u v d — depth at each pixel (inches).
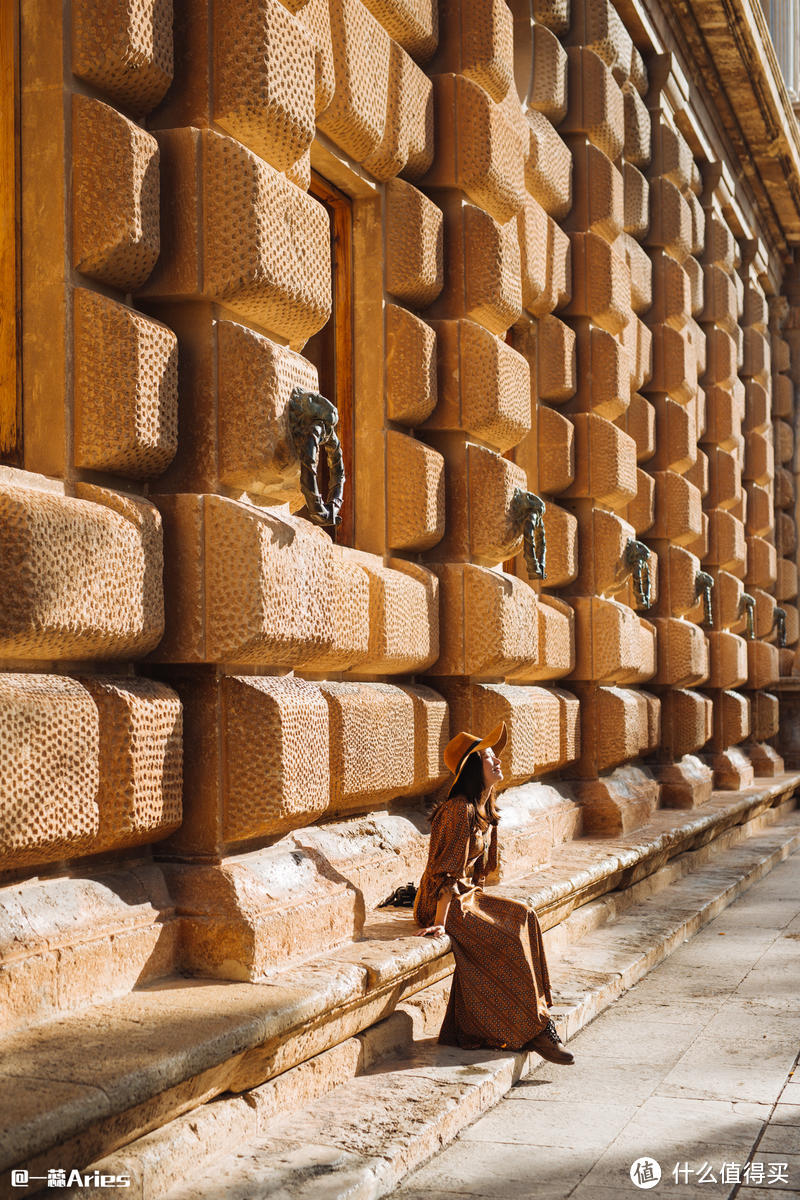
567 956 299.7
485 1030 214.5
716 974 302.0
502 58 300.2
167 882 181.0
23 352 169.0
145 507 174.1
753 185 716.0
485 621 287.3
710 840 506.9
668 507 520.7
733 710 626.8
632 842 376.8
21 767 145.0
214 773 183.5
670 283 521.0
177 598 181.2
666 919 352.2
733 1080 213.8
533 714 315.9
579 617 403.5
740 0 534.6
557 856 341.7
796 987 287.3
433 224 281.7
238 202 184.1
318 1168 154.7
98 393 168.7
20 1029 145.9
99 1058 135.3
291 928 186.2
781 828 637.3
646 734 458.6
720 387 630.5
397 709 250.2
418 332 273.3
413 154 279.4
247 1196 144.6
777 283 837.8
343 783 227.5
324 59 231.3
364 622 241.3
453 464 293.6
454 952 217.8
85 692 159.0
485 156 288.8
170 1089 145.0
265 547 182.9
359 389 271.3
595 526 406.6
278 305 194.9
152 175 177.5
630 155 492.4
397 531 271.6
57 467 167.0
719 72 597.0
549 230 378.6
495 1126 188.4
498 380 290.0
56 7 169.6
